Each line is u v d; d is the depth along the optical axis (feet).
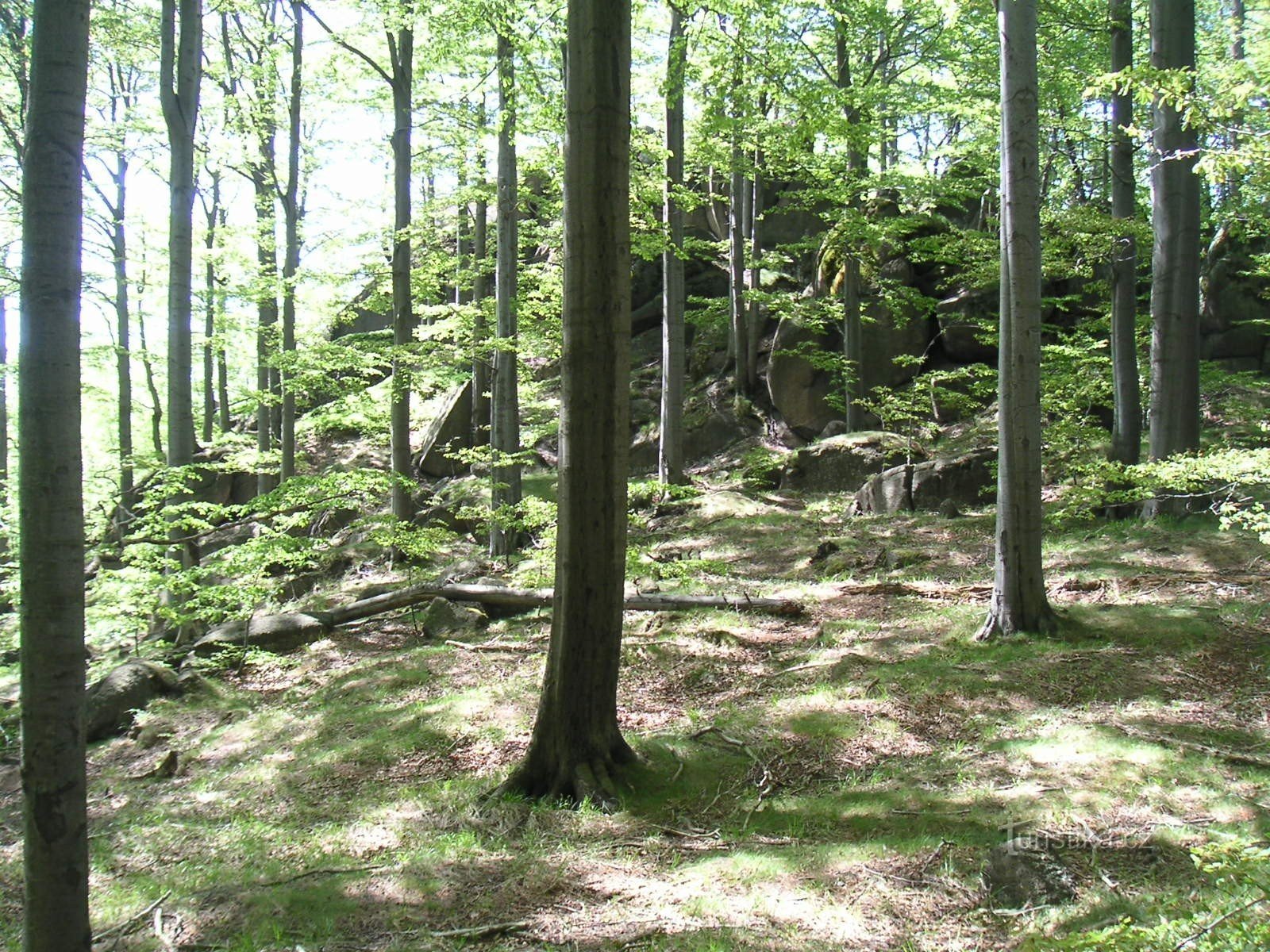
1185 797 16.74
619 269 20.15
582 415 20.26
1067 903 13.46
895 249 63.00
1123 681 23.07
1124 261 40.91
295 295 55.88
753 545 44.98
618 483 20.58
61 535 11.71
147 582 32.07
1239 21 47.34
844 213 53.88
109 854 19.93
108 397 72.43
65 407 11.78
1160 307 36.94
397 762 23.58
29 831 11.69
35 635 11.62
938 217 62.03
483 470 64.18
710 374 73.31
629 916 14.78
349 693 29.91
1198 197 36.55
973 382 61.16
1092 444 47.88
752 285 72.08
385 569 50.57
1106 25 38.83
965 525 42.98
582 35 19.62
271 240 60.34
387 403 58.95
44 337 11.64
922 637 28.58
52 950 11.64
